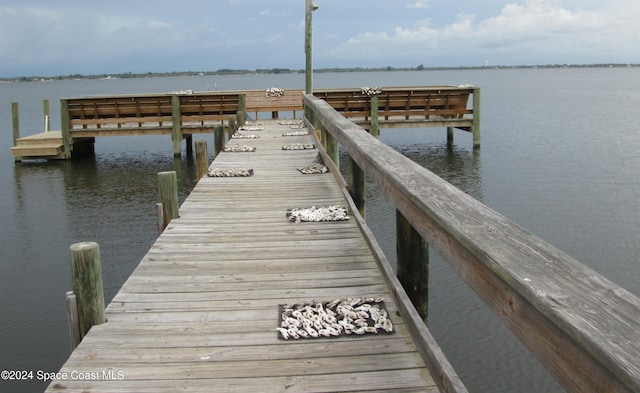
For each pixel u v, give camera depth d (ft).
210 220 18.01
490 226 6.50
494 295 5.58
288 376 8.77
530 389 15.33
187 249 15.08
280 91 57.26
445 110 56.49
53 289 22.86
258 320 10.78
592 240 27.48
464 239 6.15
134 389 8.45
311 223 17.51
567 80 354.74
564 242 27.27
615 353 3.59
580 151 53.47
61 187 41.98
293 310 11.07
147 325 10.59
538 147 56.70
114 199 38.04
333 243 15.43
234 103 53.78
